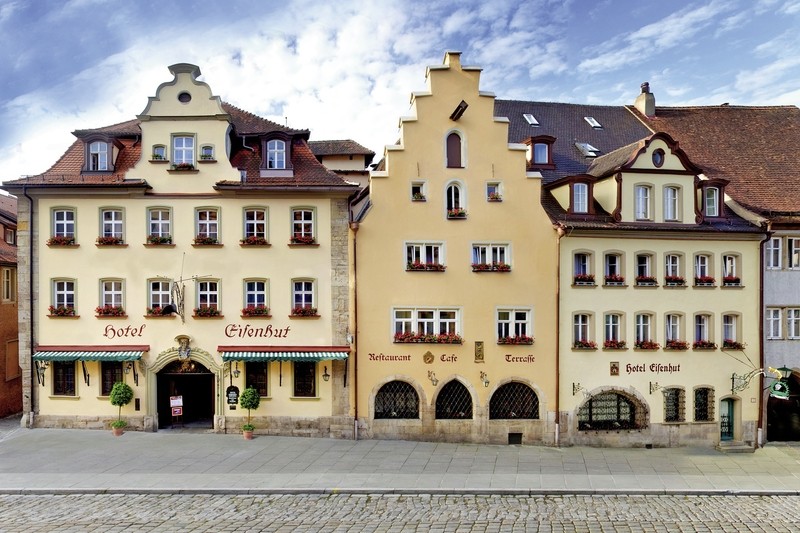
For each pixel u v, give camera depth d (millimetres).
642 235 23234
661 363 23281
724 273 24047
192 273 22469
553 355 22844
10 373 26875
